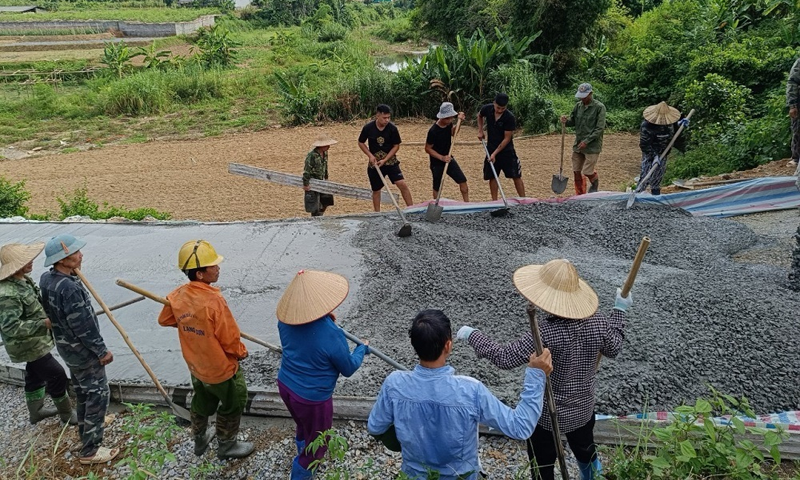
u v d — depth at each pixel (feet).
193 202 41.52
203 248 12.48
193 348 12.42
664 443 11.21
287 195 42.37
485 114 28.14
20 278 14.56
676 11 68.59
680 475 10.08
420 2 97.35
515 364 10.21
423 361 9.23
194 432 13.51
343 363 11.70
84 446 13.84
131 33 138.10
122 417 15.53
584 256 21.31
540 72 69.36
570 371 10.21
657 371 14.29
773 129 33.55
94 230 27.02
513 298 18.31
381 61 115.65
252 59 107.76
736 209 25.88
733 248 22.24
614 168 44.34
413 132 60.08
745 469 10.23
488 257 21.25
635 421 12.87
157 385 14.39
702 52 54.08
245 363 16.65
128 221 28.02
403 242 23.07
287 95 66.39
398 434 9.20
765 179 25.66
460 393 9.04
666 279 18.61
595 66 71.97
